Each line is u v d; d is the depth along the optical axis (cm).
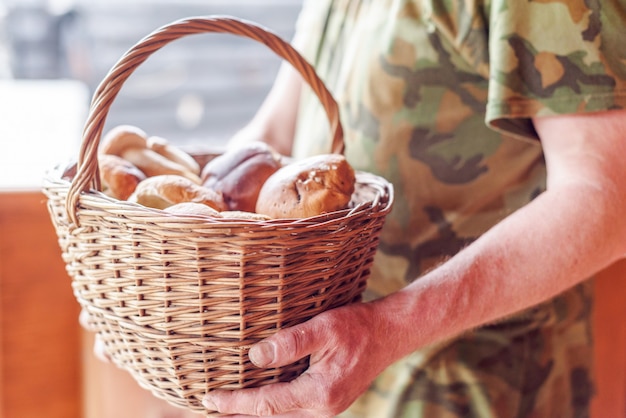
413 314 77
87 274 77
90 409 135
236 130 286
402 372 96
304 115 111
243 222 69
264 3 274
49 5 240
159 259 71
